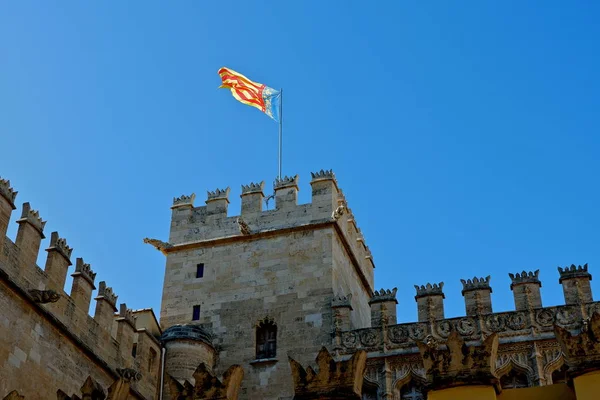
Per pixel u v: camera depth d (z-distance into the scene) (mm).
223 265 43312
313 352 39094
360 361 17172
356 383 16859
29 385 28469
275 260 42594
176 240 44906
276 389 38500
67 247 32375
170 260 44406
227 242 44000
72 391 31062
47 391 29469
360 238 48438
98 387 18094
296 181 45156
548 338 35562
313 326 39844
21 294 28547
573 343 15820
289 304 40938
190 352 38625
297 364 17328
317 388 16875
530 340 35656
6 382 27219
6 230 28547
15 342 28016
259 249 43250
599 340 15648
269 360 39344
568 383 15734
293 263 42219
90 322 33250
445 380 16062
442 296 38562
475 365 16125
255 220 44344
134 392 34750
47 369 29656
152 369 37469
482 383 15906
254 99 51812
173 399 17000
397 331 38000
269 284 41875
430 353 16578
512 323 36438
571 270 37281
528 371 35125
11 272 28453
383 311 38812
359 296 45906
